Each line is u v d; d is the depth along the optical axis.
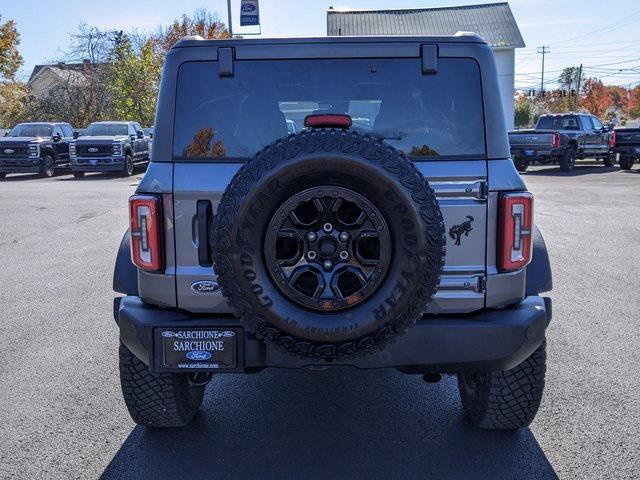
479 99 3.81
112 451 4.20
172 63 3.85
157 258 3.69
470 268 3.71
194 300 3.72
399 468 3.96
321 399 5.02
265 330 3.28
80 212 15.59
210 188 3.69
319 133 3.21
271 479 3.85
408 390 5.18
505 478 3.84
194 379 4.11
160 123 3.82
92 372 5.54
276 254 3.25
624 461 4.01
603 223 13.38
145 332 3.64
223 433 4.45
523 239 3.68
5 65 45.34
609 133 29.66
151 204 3.68
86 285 8.62
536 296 3.95
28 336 6.52
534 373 4.05
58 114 42.53
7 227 13.44
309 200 3.20
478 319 3.67
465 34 3.85
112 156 25.84
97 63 42.25
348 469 3.96
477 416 4.38
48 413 4.75
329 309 3.25
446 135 3.82
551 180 23.30
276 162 3.17
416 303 3.25
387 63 3.86
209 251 3.70
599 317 6.99
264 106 3.87
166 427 4.46
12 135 27.41
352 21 41.94
